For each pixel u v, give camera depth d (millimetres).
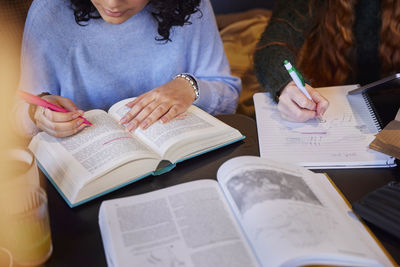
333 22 1227
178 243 596
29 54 1106
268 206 630
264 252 565
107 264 600
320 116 1001
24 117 971
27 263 592
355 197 731
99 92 1217
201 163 838
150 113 940
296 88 1019
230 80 1306
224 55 1355
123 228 623
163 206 669
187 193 699
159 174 801
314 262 557
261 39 1270
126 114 938
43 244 590
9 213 578
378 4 1242
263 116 1018
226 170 731
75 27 1106
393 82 1017
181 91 1070
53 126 833
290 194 667
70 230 668
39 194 597
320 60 1335
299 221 607
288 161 831
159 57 1238
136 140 840
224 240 601
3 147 723
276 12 1293
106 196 743
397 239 630
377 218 643
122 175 755
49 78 1153
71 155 790
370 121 970
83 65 1158
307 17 1248
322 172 807
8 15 1292
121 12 985
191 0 1125
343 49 1243
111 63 1188
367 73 1374
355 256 558
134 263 563
